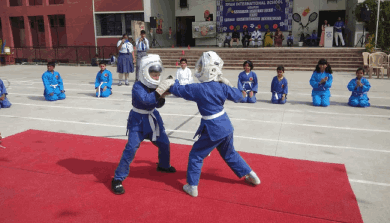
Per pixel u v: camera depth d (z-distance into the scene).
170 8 23.91
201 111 3.51
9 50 22.30
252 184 3.76
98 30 22.94
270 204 3.32
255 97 8.90
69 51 23.61
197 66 3.53
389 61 13.16
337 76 13.70
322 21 23.19
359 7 17.53
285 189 3.64
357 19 17.77
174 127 6.22
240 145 5.18
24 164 4.34
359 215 3.11
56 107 8.08
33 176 3.98
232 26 23.72
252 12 23.17
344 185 3.73
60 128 6.19
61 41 24.33
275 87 8.35
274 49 17.66
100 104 8.43
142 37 11.45
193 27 23.98
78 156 4.65
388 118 6.82
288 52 17.44
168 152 3.98
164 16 22.88
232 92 3.51
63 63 23.11
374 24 16.72
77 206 3.28
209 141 3.47
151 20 20.53
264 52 17.80
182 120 6.73
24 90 10.79
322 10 22.02
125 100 8.97
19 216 3.10
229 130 3.48
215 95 3.41
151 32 20.78
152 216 3.10
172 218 3.06
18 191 3.60
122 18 22.61
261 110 7.64
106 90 9.45
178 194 3.54
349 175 4.06
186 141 5.39
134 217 3.08
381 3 16.53
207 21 23.88
